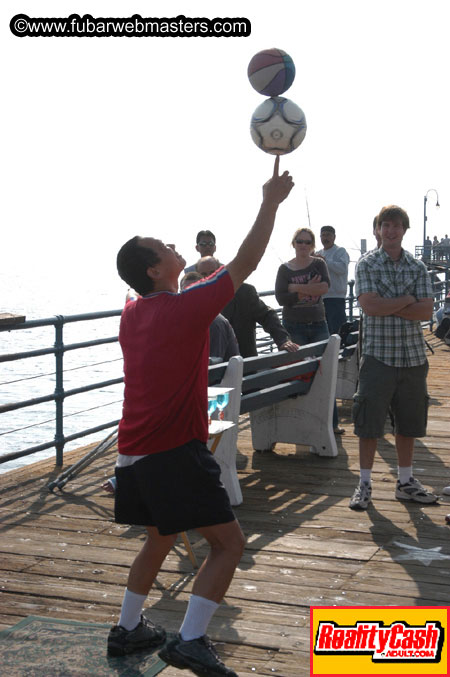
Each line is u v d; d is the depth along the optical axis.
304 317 7.81
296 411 7.29
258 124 3.39
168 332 3.09
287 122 3.36
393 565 4.59
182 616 3.95
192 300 3.08
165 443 3.12
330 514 5.57
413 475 6.59
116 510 3.36
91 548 4.93
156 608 4.05
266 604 4.06
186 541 4.58
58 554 4.82
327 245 10.69
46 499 5.98
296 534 5.14
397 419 5.76
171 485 3.12
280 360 6.51
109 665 3.40
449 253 38.00
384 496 5.99
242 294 6.86
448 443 7.70
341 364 9.72
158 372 3.10
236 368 5.68
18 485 6.35
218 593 3.12
